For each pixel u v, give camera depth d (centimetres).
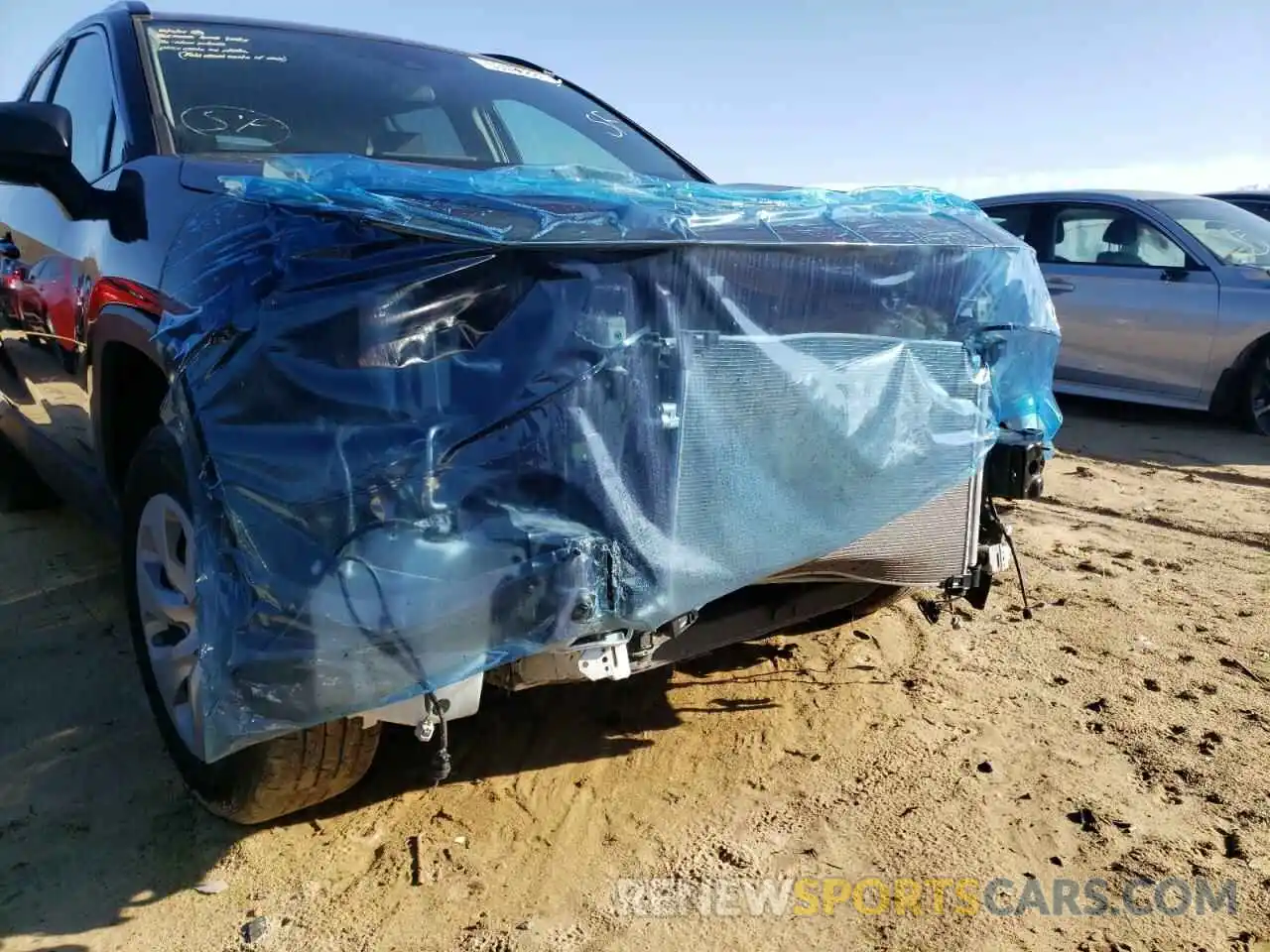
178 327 198
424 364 178
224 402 184
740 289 205
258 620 177
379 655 178
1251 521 500
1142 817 252
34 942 207
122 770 267
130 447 273
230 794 225
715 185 263
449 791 261
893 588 322
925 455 246
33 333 320
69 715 294
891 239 234
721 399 205
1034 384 278
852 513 233
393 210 188
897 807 255
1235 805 257
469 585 180
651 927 213
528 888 225
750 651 344
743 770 272
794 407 216
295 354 180
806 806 255
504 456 183
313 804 234
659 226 203
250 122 288
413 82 337
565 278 186
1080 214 762
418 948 207
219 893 222
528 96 364
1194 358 684
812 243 212
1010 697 312
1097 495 547
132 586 253
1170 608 384
